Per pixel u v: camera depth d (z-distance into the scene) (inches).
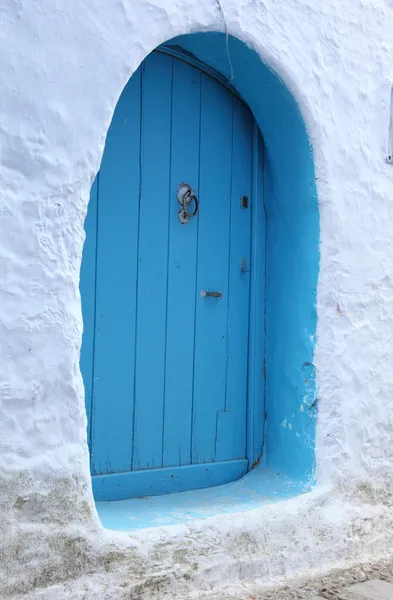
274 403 142.3
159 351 129.9
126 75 108.7
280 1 128.0
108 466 124.0
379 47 142.9
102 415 123.0
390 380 143.6
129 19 109.3
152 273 129.0
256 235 143.0
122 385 125.3
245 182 142.8
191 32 117.9
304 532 126.6
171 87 132.0
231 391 140.4
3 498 96.4
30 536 98.1
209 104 137.3
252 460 142.1
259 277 143.3
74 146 103.4
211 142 137.5
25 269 99.0
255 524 120.4
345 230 136.3
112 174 124.3
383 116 143.1
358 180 138.5
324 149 132.9
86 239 121.3
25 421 98.7
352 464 136.8
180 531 112.1
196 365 135.1
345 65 136.9
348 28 137.7
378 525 138.6
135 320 126.9
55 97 101.9
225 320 139.5
